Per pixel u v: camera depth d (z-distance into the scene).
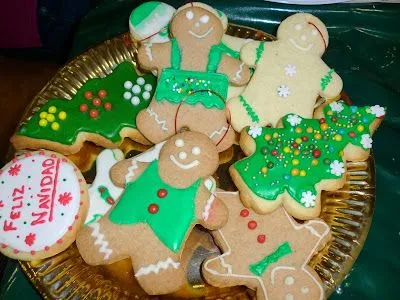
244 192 0.26
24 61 0.54
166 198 0.26
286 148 0.27
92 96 0.30
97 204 0.27
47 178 0.26
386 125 0.32
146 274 0.25
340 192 0.28
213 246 0.27
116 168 0.27
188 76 0.29
